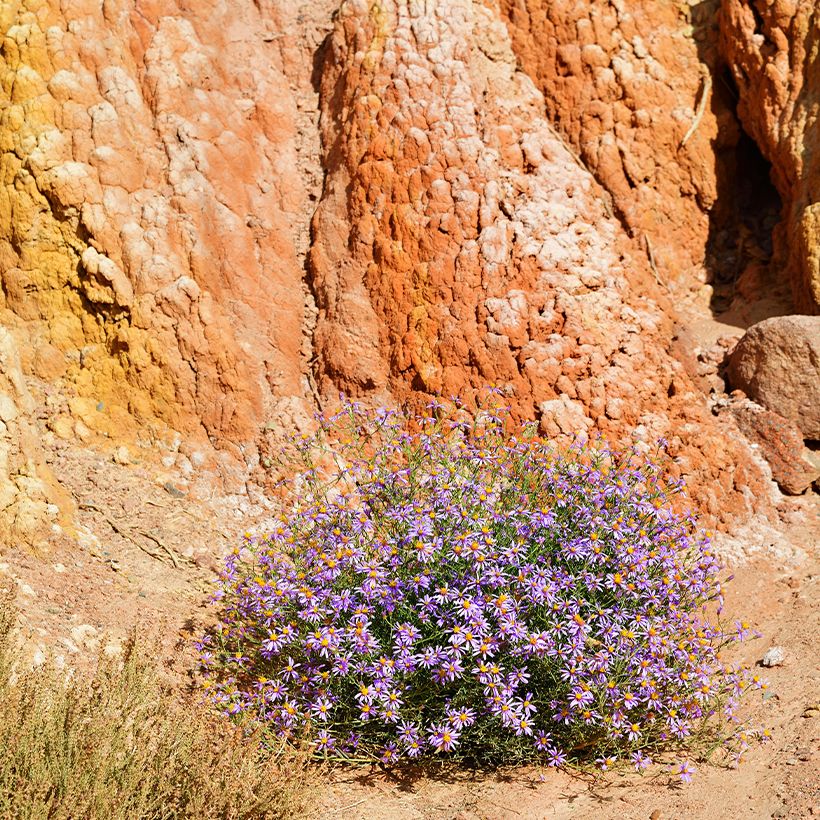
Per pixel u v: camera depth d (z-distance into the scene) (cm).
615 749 462
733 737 461
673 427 708
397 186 748
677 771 445
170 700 426
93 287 691
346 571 476
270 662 493
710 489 688
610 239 801
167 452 677
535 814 418
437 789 443
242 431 690
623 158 826
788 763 430
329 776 445
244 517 659
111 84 735
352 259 748
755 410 729
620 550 476
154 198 724
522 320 715
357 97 777
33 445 576
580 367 709
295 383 729
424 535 466
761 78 823
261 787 384
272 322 737
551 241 745
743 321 820
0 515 526
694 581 499
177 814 358
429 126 760
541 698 455
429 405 658
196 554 612
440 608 464
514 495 524
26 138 704
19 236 698
